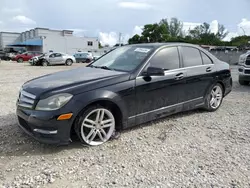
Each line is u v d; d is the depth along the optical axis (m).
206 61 4.92
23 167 2.82
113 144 3.46
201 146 3.46
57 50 52.69
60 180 2.58
